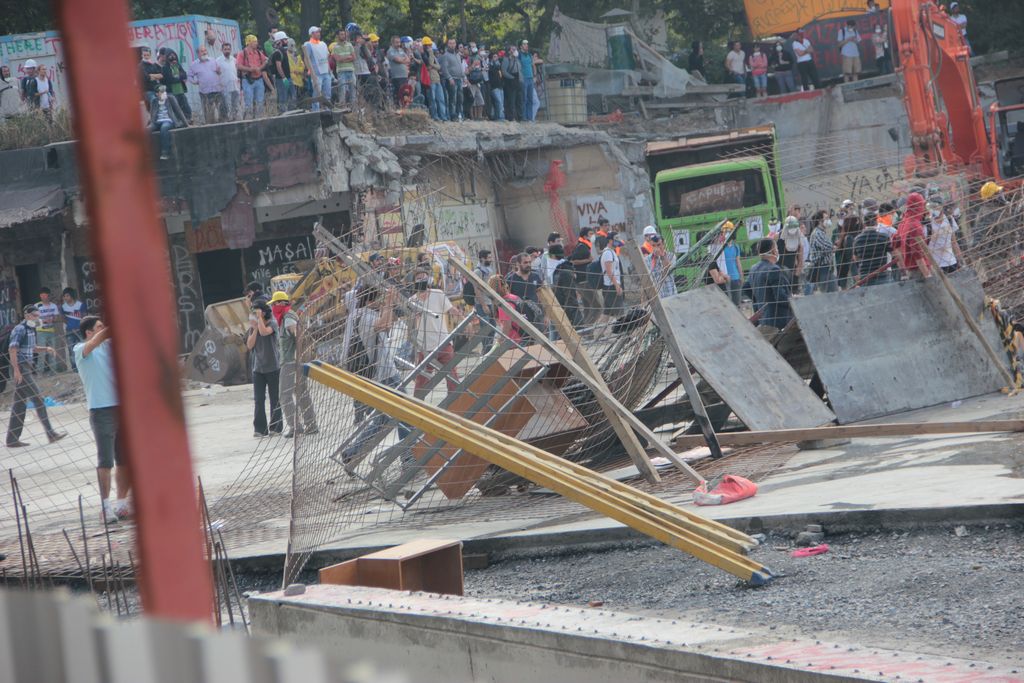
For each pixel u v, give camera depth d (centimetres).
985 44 13562
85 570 2228
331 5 12912
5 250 7894
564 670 1141
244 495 2986
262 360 4116
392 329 2883
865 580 1694
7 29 7894
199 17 7744
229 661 283
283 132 7069
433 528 2317
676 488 2480
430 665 1245
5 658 324
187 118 7275
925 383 3384
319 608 1337
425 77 8056
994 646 1347
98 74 310
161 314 315
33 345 5053
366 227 5422
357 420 2653
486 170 8425
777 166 7688
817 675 981
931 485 2147
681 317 3103
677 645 1085
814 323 3309
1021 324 3644
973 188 6456
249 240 7200
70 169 7456
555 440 2698
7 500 3400
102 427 2814
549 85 9794
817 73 10988
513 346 2625
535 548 2130
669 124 10862
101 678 303
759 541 2011
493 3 14138
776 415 2994
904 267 3653
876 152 10444
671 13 14950
